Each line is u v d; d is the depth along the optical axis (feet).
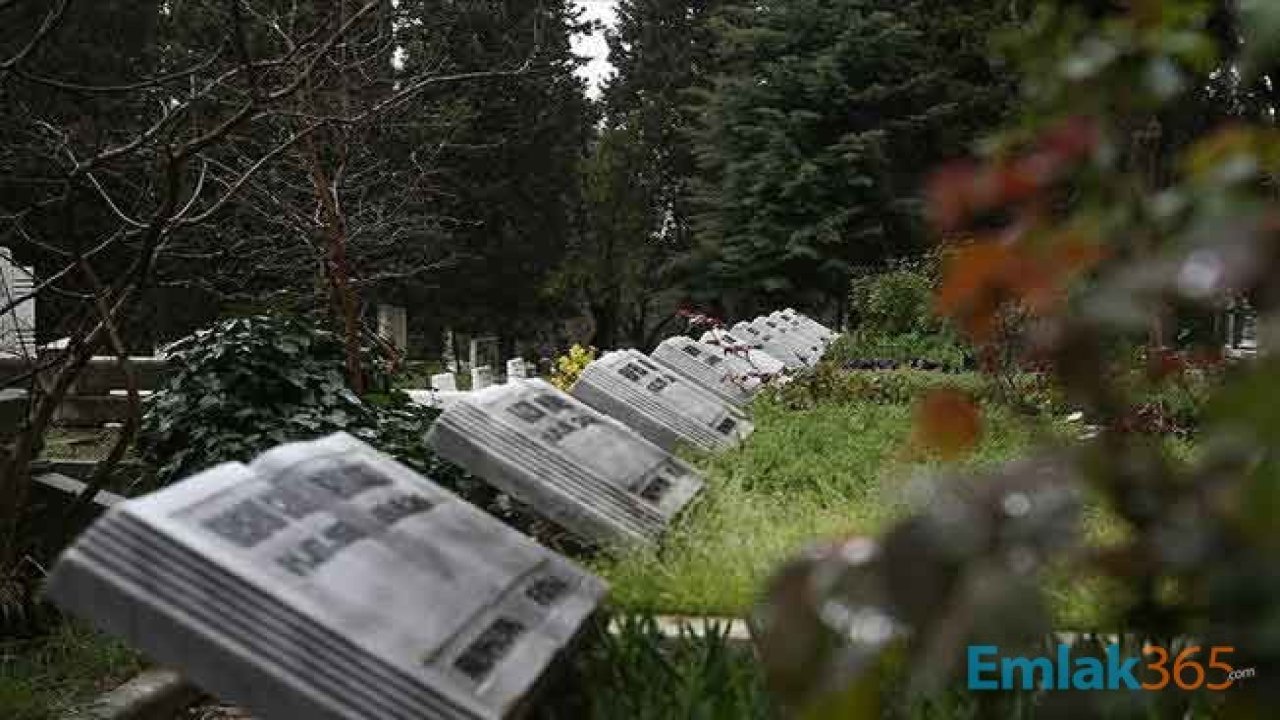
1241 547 3.83
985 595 3.67
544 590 13.60
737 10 131.13
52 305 26.58
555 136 128.88
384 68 40.19
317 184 34.63
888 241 125.29
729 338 50.16
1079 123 4.47
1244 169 4.21
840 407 43.68
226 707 19.44
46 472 27.71
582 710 14.29
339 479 13.05
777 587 4.00
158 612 9.77
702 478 22.67
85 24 77.41
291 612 10.00
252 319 28.94
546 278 134.21
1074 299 4.31
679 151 164.04
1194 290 3.81
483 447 18.84
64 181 22.35
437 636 11.05
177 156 20.85
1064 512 4.00
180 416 27.84
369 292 83.56
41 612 20.92
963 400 4.53
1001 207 4.51
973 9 124.26
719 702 12.64
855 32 123.65
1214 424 3.97
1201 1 5.07
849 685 3.68
